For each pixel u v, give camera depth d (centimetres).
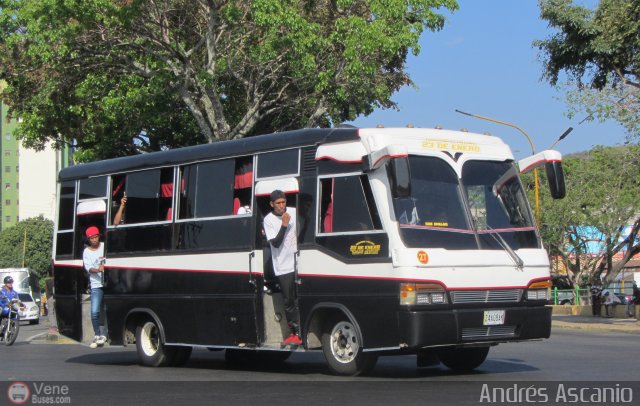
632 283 4416
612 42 2406
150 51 2580
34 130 2906
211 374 1254
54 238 1587
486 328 1077
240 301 1229
